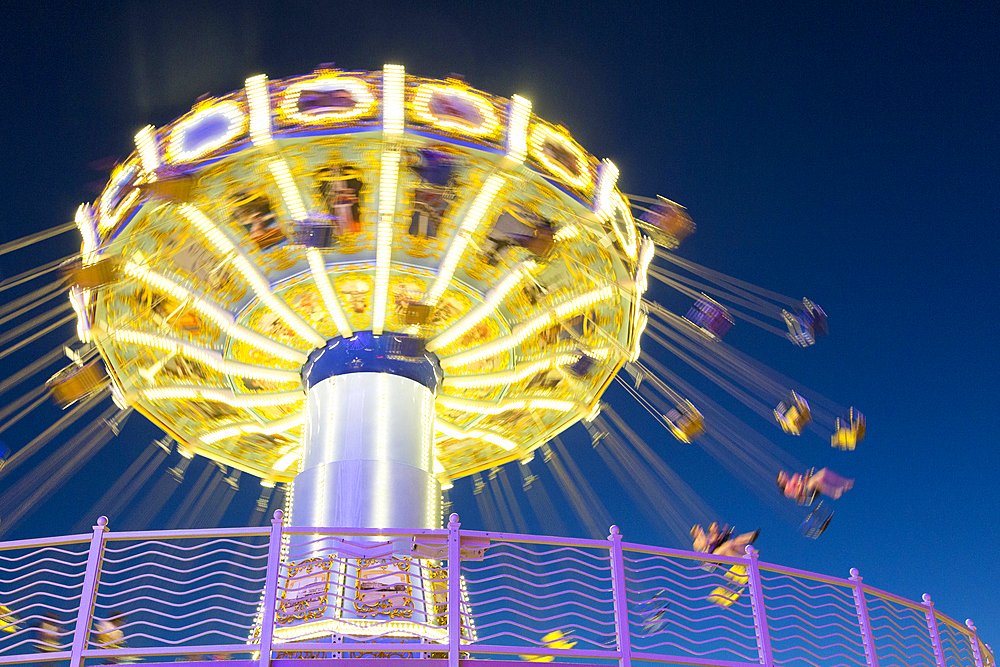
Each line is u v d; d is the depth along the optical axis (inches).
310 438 417.7
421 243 440.5
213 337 458.6
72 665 263.0
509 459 594.2
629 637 291.9
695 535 350.6
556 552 307.6
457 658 274.5
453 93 387.2
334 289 448.5
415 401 426.6
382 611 327.6
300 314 452.8
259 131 376.8
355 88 381.7
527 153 391.5
